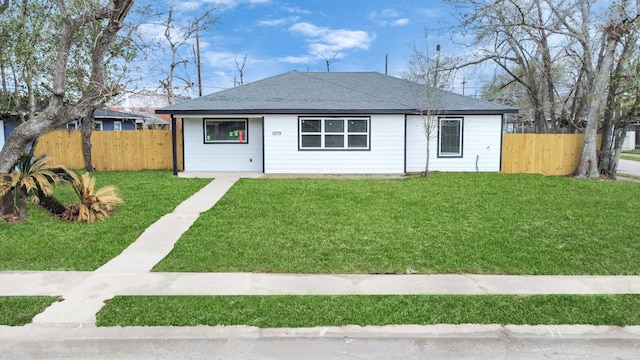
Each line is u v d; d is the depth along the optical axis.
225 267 6.20
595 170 16.16
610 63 15.30
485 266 6.24
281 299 5.05
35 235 7.70
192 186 12.90
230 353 3.95
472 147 17.14
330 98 17.33
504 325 4.45
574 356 3.92
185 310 4.75
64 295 5.19
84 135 17.34
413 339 4.22
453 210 9.67
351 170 16.42
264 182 13.80
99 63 9.24
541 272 6.03
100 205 9.10
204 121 17.17
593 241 7.39
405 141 16.34
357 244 7.20
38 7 13.18
